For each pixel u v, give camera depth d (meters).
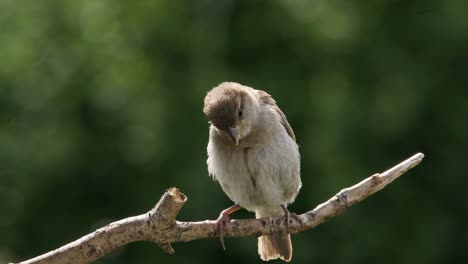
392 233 16.84
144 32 19.20
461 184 17.53
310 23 18.66
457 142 17.53
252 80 18.06
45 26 18.95
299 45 18.75
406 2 18.31
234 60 19.02
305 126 17.44
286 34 18.80
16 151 17.80
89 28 19.02
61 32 19.09
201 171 16.72
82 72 18.95
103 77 18.75
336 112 17.30
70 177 18.12
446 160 17.55
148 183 17.69
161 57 19.02
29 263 6.71
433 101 17.48
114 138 18.38
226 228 7.04
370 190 7.00
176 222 6.86
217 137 8.14
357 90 17.69
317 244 16.33
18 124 18.39
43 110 18.62
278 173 8.20
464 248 17.39
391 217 17.05
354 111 17.27
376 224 16.70
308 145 17.17
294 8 18.75
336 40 18.45
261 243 8.52
